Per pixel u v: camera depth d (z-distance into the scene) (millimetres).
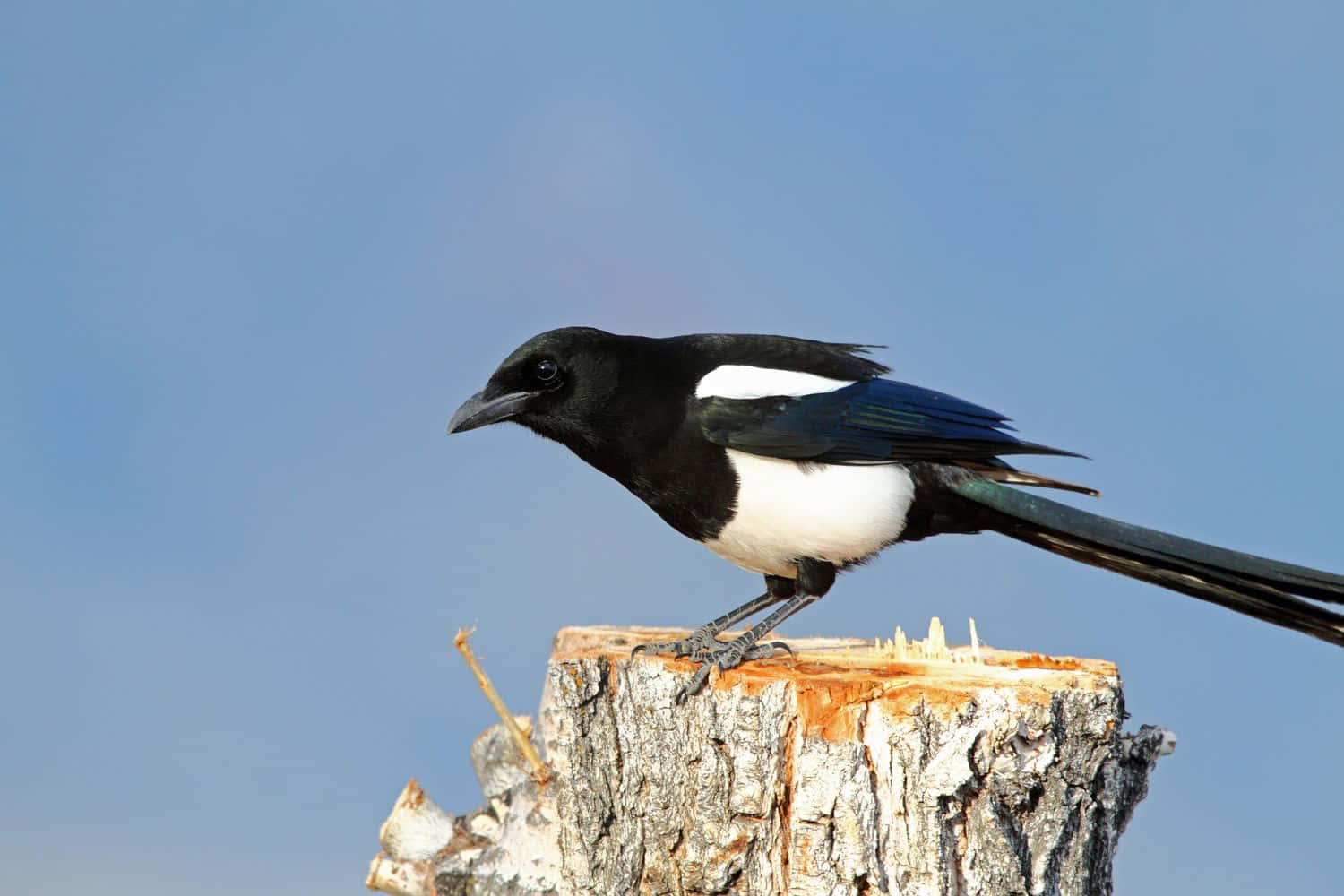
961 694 7055
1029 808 7133
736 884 7367
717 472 8969
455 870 8836
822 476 8875
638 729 7672
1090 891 7250
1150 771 7625
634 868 7680
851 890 7059
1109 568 8914
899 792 7031
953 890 6996
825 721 7172
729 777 7406
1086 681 7266
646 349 9227
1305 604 8336
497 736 9281
